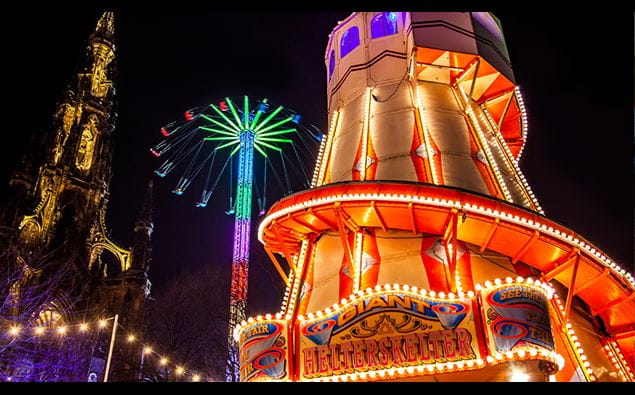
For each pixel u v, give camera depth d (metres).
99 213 85.44
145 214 85.06
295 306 19.61
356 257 19.66
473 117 25.44
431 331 15.72
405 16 27.25
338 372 16.08
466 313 15.84
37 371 50.47
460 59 26.14
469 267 19.17
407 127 24.47
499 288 15.99
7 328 45.72
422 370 15.32
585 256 19.69
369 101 26.05
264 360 17.39
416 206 18.56
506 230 18.91
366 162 23.86
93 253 80.88
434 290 18.20
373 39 28.28
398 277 18.81
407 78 26.12
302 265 21.19
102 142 90.69
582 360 18.59
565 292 21.62
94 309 68.50
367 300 16.58
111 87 97.12
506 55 28.25
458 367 15.15
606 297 21.58
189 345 47.00
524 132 29.83
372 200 18.78
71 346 56.28
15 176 74.69
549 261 20.17
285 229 21.34
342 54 29.30
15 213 70.88
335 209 19.16
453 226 18.08
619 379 20.50
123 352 60.38
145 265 79.50
